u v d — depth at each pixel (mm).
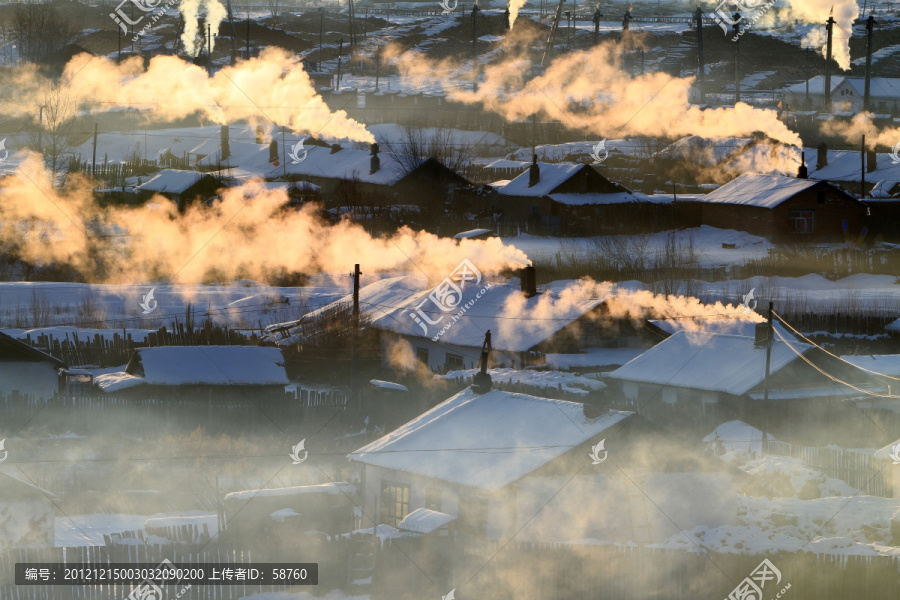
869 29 117688
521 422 25797
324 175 90312
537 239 78500
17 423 36906
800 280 65812
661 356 40500
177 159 99938
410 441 26453
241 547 23484
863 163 85188
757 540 23281
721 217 80188
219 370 41844
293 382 48125
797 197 75875
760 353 38531
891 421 36469
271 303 60125
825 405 36625
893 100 125000
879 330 53969
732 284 63906
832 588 20328
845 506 27531
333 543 22453
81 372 43406
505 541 22750
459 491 24047
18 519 23312
